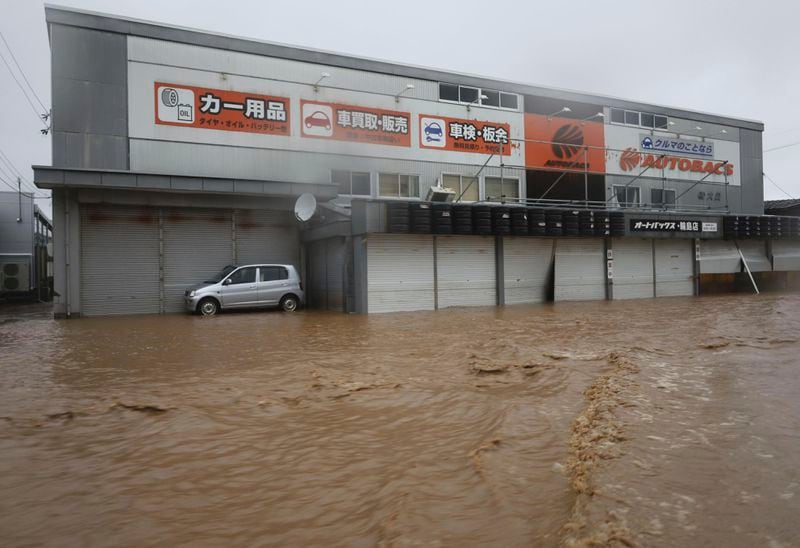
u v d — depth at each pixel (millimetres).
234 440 4352
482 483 3318
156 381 6500
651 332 10258
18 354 8711
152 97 17250
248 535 2801
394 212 16469
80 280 16547
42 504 3203
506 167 23000
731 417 4312
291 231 19438
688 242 24000
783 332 9891
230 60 18328
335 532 2809
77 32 16438
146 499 3264
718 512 2676
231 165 18281
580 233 20281
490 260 18984
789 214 33344
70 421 4895
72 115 16328
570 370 6637
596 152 25297
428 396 5656
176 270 17734
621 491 2957
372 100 20594
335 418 4949
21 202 25062
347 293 17109
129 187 15594
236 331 11773
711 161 28719
